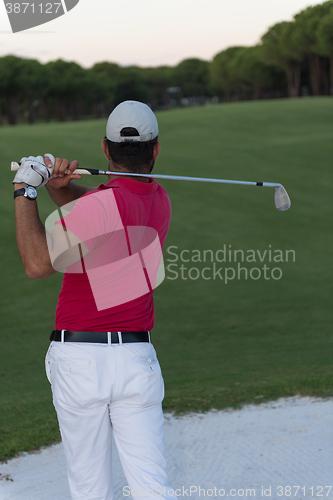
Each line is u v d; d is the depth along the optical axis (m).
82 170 4.10
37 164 3.96
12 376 13.46
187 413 9.11
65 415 3.96
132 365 3.97
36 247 3.68
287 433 8.08
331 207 40.12
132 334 4.06
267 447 7.62
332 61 159.75
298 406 9.26
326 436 7.88
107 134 4.29
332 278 25.45
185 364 14.34
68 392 3.91
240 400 9.69
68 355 3.92
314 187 45.91
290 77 186.25
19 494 6.45
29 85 178.62
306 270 26.86
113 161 4.29
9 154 48.03
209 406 9.43
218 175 48.62
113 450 7.72
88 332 3.95
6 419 9.37
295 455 7.32
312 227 35.25
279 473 6.83
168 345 16.80
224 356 15.23
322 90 171.50
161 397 4.20
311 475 6.75
